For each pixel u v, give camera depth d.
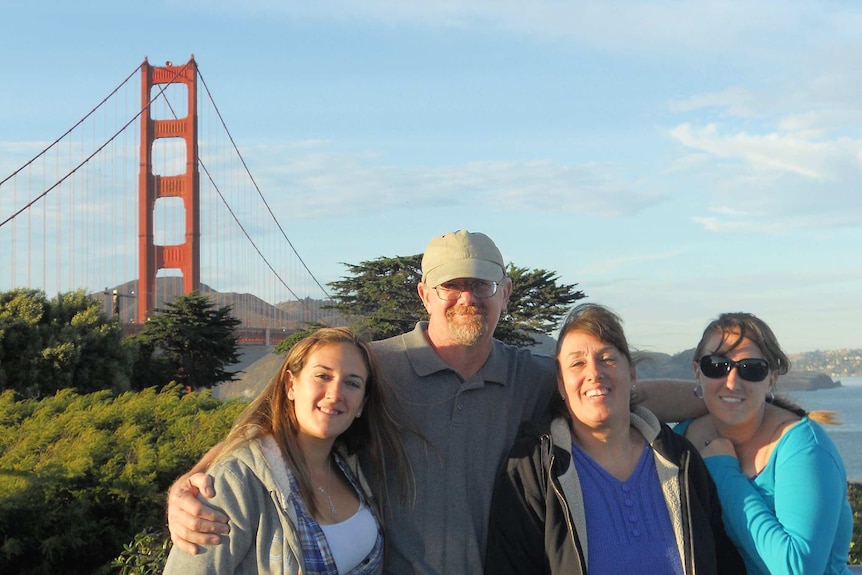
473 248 3.00
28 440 6.08
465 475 2.89
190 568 2.38
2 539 5.00
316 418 2.63
